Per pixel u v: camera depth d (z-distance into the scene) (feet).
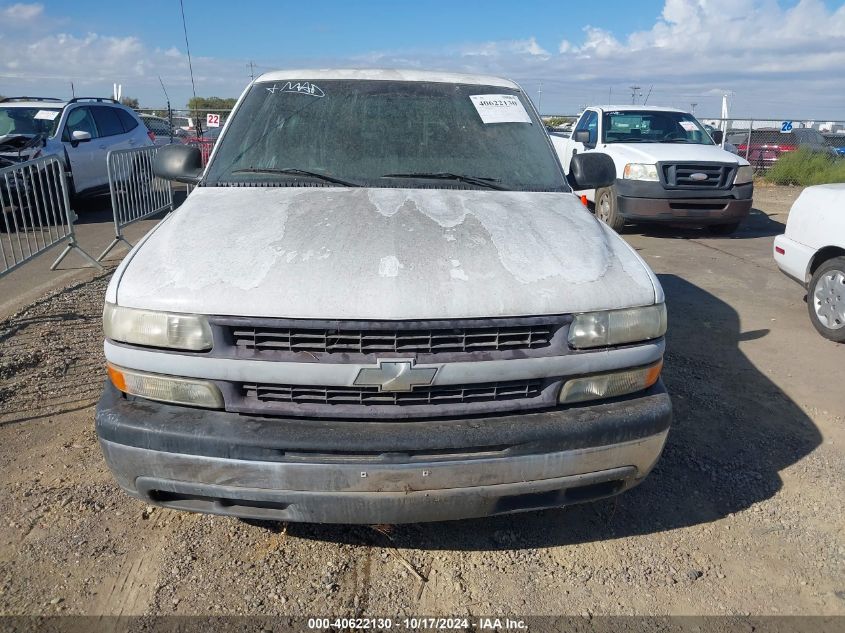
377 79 12.13
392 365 7.17
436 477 7.29
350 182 10.27
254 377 7.24
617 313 7.77
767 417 13.00
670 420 8.07
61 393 13.42
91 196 35.37
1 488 10.13
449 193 10.00
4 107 35.01
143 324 7.38
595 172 11.80
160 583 8.25
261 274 7.56
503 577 8.57
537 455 7.47
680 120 33.45
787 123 60.49
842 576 8.72
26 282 22.39
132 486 7.63
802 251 17.90
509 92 12.43
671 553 9.11
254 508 7.59
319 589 8.24
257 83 12.10
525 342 7.52
